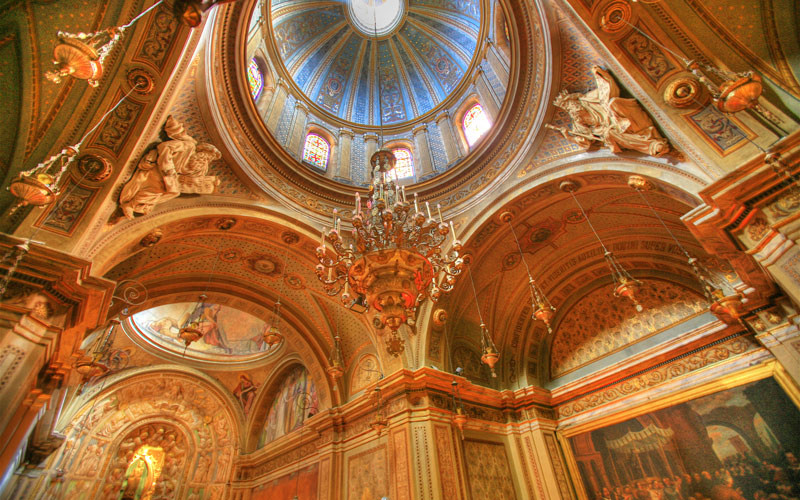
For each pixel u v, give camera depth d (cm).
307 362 1111
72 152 410
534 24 732
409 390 843
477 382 974
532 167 827
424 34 1340
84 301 509
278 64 1114
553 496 826
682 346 789
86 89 522
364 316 978
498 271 989
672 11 521
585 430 892
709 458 696
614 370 879
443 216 955
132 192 598
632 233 883
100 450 1255
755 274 568
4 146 503
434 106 1302
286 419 1275
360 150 1204
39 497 1095
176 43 535
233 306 1030
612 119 616
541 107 765
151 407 1373
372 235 556
